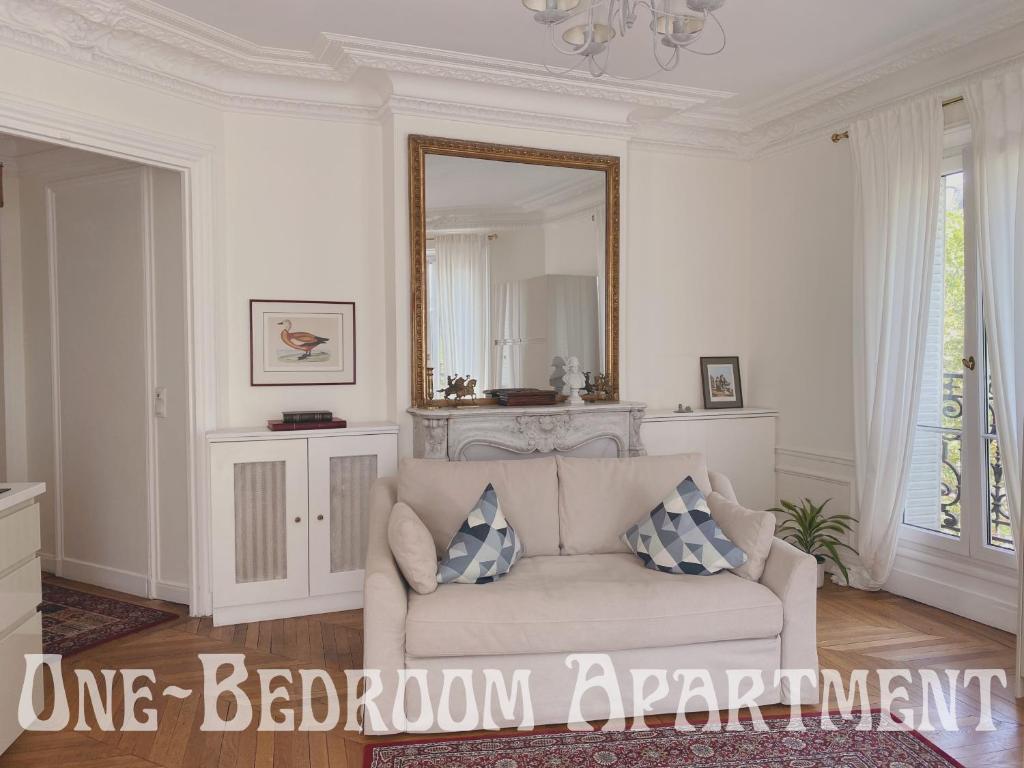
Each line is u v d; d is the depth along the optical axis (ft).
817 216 14.98
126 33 10.83
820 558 13.97
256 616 12.46
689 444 15.42
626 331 15.30
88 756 8.34
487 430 13.35
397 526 9.28
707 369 16.52
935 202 12.16
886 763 8.17
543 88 13.51
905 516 13.55
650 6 7.45
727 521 10.56
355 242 13.88
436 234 13.69
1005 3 10.47
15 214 14.96
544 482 11.36
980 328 12.05
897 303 12.85
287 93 13.12
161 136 11.78
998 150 11.12
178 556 13.20
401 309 13.57
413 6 10.66
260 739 8.70
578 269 14.74
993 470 11.99
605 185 14.90
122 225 13.50
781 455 16.02
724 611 9.20
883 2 10.57
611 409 14.15
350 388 13.94
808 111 14.66
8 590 8.21
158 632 11.96
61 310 14.44
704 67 12.94
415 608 8.83
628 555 11.10
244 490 12.32
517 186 14.21
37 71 10.14
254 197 13.20
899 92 13.05
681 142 15.97
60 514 14.80
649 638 9.02
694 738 8.72
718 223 16.63
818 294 14.99
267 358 13.35
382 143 13.85
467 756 8.32
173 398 13.02
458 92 13.43
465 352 13.92
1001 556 11.78
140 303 13.34
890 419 12.96
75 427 14.44
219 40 11.60
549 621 8.86
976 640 11.46
